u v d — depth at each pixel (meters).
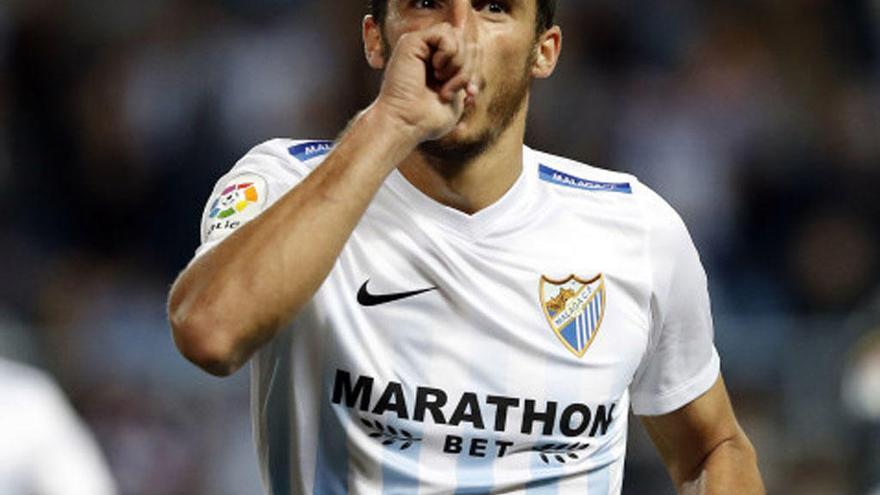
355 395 12.19
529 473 12.53
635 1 36.59
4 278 30.48
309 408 12.28
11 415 16.67
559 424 12.59
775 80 36.69
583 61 35.44
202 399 26.41
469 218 12.58
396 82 11.50
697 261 13.55
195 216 33.22
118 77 35.00
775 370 26.70
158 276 32.50
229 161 33.81
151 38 35.66
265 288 11.07
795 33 37.38
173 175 33.47
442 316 12.40
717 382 13.91
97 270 31.66
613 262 13.01
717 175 34.34
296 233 11.16
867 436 25.05
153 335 26.84
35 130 34.56
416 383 12.26
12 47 35.25
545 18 12.66
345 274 12.33
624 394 13.19
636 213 13.27
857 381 25.39
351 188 11.28
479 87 12.12
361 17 35.22
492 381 12.40
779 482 25.62
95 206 33.34
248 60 34.97
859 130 35.84
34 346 26.45
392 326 12.30
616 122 34.78
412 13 12.14
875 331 25.98
